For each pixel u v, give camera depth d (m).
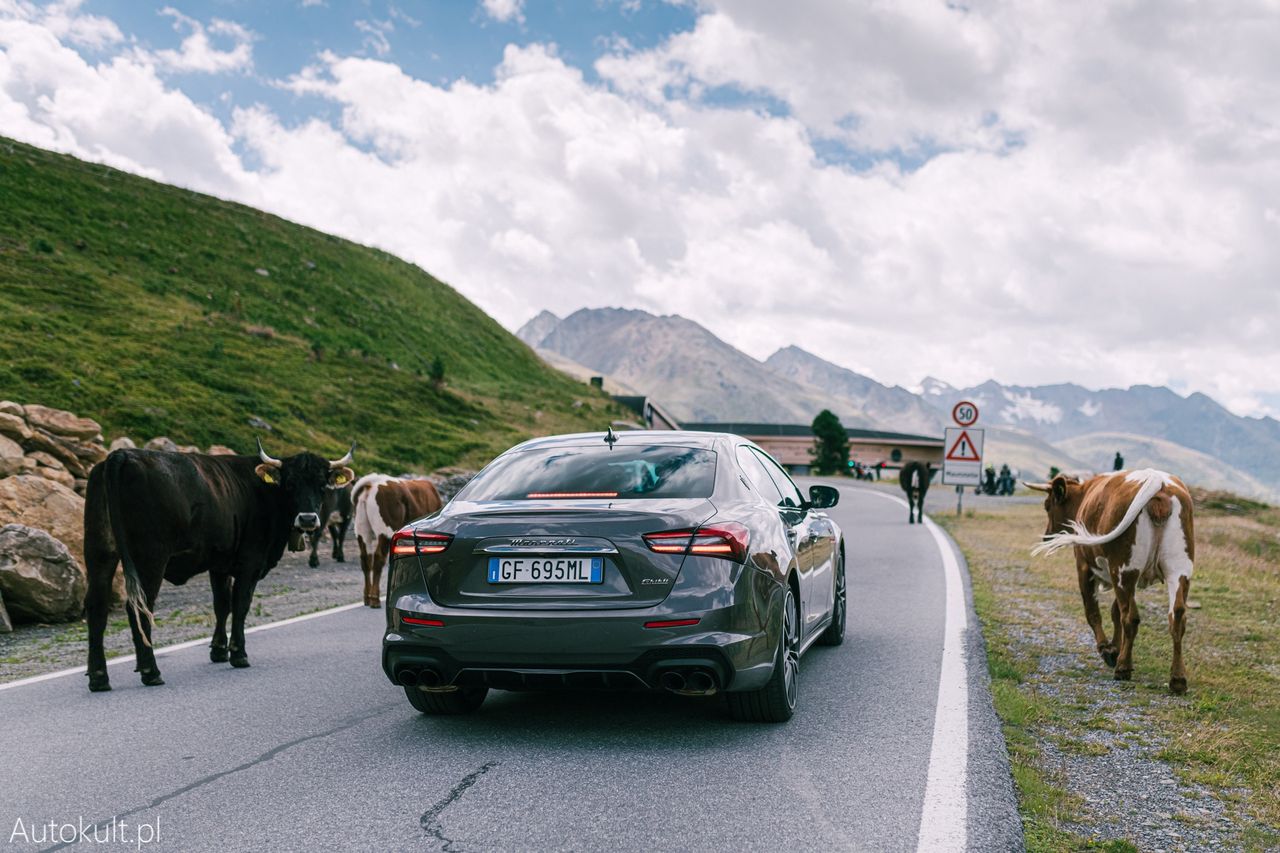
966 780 4.73
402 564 5.61
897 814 4.26
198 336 40.72
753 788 4.65
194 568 7.89
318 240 74.56
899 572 13.80
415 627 5.45
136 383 29.70
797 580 6.33
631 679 5.25
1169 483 6.85
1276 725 5.87
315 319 55.22
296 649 8.75
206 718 6.20
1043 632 9.09
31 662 8.41
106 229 53.69
